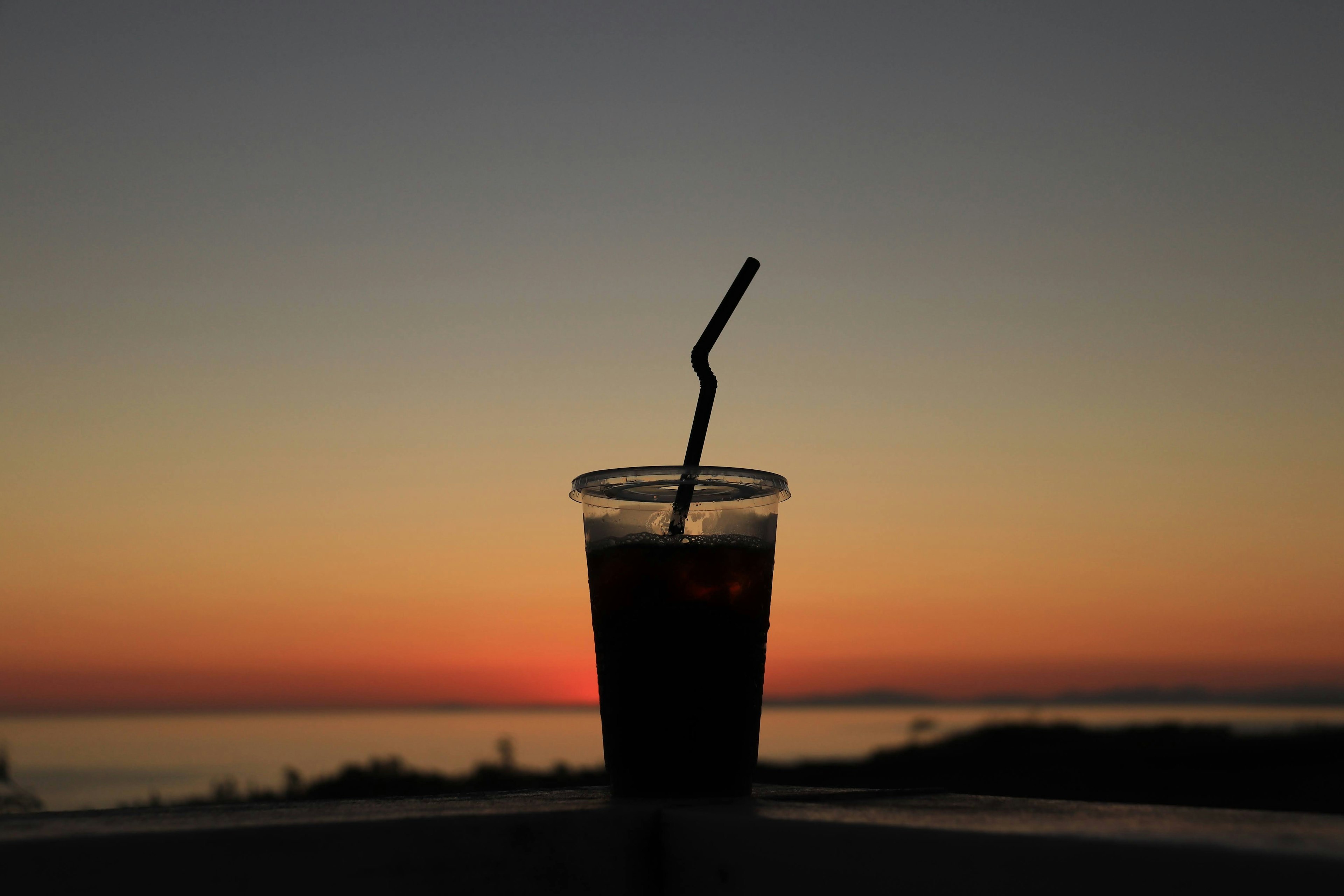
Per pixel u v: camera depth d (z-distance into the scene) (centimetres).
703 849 63
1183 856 53
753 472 73
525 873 63
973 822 59
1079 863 55
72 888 58
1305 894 52
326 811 65
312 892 60
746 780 72
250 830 60
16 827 61
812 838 60
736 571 72
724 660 71
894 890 58
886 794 72
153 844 58
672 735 71
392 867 61
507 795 74
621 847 65
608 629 73
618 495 73
